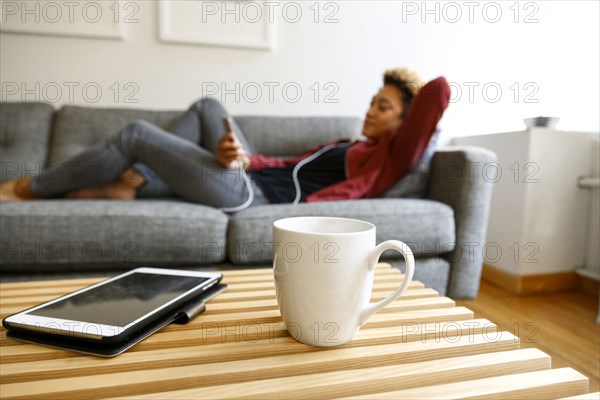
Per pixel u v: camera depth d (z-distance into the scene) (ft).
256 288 1.89
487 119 6.31
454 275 3.93
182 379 1.08
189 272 1.91
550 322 4.00
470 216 3.90
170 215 3.18
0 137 4.76
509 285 5.06
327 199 3.91
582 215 5.09
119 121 4.99
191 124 4.95
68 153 4.79
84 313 1.36
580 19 5.14
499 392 1.07
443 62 6.59
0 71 5.31
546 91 5.58
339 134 5.41
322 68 6.24
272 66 6.08
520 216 4.92
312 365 1.18
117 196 4.06
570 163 4.96
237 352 1.23
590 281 4.98
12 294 1.79
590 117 5.07
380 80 6.44
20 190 3.63
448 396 1.04
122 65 5.62
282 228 1.30
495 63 6.17
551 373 1.18
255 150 5.26
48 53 5.41
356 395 1.09
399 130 4.19
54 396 1.00
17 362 1.17
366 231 1.27
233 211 3.77
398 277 2.06
